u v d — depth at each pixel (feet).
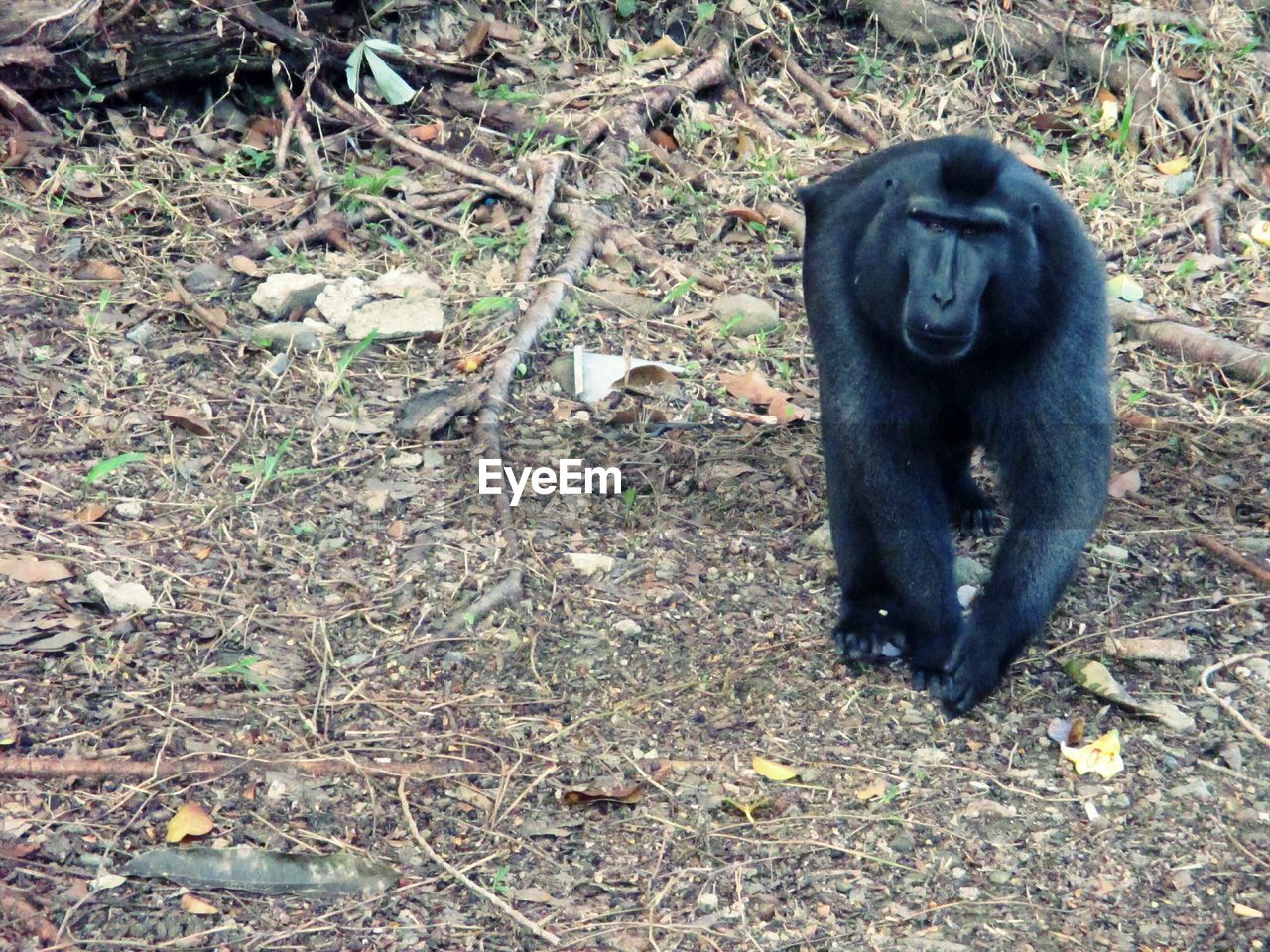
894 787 16.11
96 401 21.52
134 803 15.08
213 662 17.24
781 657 18.33
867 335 17.04
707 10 32.73
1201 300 27.30
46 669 16.69
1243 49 32.94
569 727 16.87
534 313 24.32
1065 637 18.88
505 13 32.01
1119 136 31.53
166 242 25.32
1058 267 16.61
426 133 28.96
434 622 18.38
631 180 28.73
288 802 15.39
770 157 29.84
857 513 18.17
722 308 25.54
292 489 20.47
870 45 33.81
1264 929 14.24
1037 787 16.22
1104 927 14.25
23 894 13.71
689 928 14.07
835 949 13.88
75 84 27.40
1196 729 17.20
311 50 28.58
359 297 24.39
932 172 16.21
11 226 25.04
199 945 13.47
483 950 13.73
